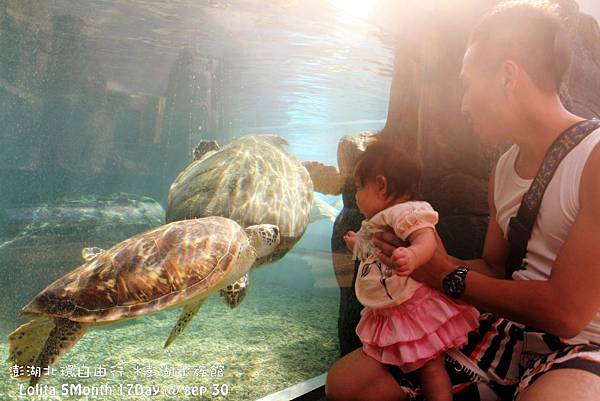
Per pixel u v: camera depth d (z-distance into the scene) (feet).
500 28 5.86
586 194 5.22
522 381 5.61
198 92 36.81
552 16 5.71
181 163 37.50
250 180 13.25
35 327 8.22
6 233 17.71
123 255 8.65
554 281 5.32
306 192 14.69
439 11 10.52
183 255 8.88
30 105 35.65
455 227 10.39
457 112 10.11
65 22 31.17
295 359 10.50
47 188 36.47
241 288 11.55
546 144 6.00
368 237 7.00
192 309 10.18
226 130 43.98
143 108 36.91
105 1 27.40
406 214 6.21
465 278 6.05
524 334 6.24
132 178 37.19
